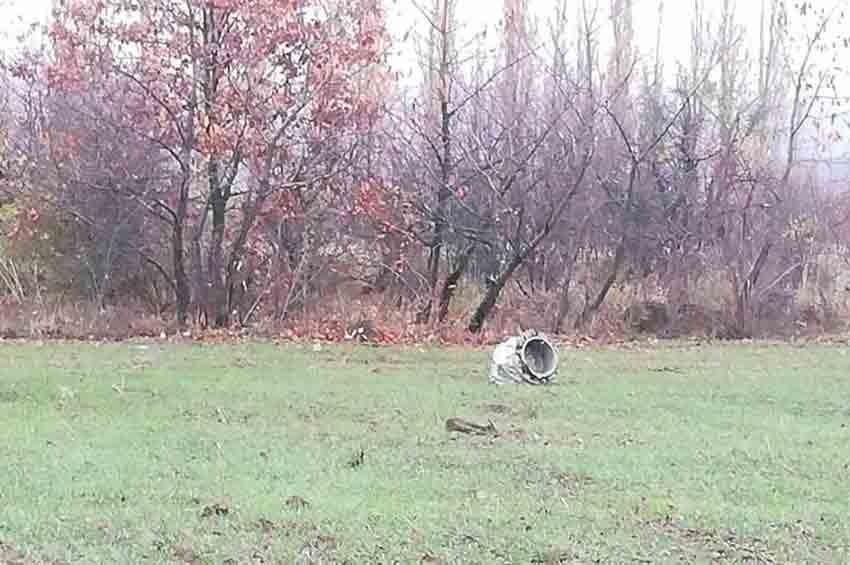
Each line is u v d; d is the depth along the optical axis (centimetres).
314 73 2248
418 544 702
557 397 1356
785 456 995
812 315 2502
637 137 2664
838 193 2642
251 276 2384
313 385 1434
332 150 2317
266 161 2259
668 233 2591
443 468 934
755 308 2469
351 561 670
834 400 1377
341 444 1034
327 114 2266
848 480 905
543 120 2512
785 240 2550
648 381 1529
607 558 684
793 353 1956
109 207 2403
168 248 2469
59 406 1231
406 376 1553
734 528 752
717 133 2770
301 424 1144
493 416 1212
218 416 1184
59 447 984
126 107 2266
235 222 2414
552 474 912
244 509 770
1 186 2394
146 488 831
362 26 2286
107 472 882
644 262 2578
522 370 1490
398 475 903
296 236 2411
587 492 852
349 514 764
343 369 1634
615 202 2531
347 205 2336
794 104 2656
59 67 2244
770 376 1605
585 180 2512
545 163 2402
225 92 2222
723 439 1080
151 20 2231
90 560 662
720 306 2478
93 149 2317
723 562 680
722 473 924
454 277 2392
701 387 1470
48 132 2327
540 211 2412
